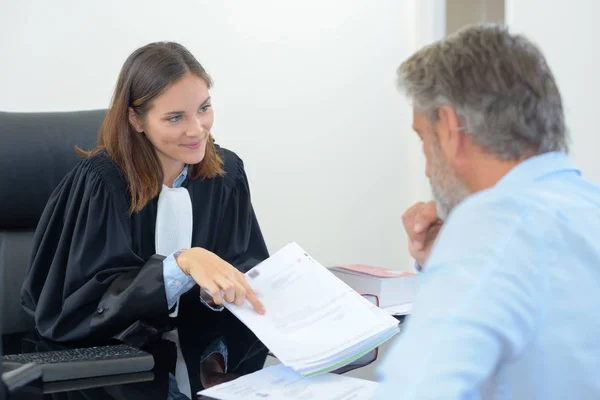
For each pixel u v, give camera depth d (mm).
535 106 816
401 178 3248
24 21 2625
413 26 3174
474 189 862
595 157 2500
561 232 752
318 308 1324
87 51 2709
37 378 995
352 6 3080
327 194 3135
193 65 1718
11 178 1843
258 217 3025
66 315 1553
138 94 1698
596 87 2455
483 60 823
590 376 722
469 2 3080
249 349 1350
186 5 2816
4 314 1782
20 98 2652
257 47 2943
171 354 1320
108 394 1087
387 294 1551
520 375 728
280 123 3018
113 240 1701
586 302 729
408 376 687
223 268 1437
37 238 1774
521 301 700
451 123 839
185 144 1722
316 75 3053
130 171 1754
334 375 1127
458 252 738
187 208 1840
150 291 1486
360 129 3156
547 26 2604
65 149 1904
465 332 682
